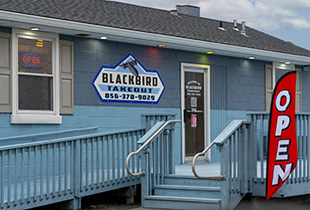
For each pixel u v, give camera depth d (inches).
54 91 422.0
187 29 534.0
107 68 456.1
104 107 453.1
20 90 403.5
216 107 544.4
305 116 384.5
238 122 367.9
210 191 359.3
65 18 406.6
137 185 414.3
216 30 584.4
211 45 510.3
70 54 432.8
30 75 409.4
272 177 346.9
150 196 371.2
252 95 579.8
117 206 382.6
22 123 399.9
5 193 348.8
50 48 422.0
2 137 390.3
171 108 504.7
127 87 469.7
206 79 538.6
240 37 589.6
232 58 562.6
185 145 518.3
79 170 359.3
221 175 347.9
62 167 431.8
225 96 553.6
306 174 402.9
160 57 497.4
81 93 438.6
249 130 375.6
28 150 323.3
